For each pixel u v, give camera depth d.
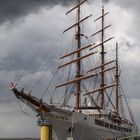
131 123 143.75
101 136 108.00
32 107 89.19
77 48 116.75
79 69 114.00
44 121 88.81
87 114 110.56
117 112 138.62
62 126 93.88
